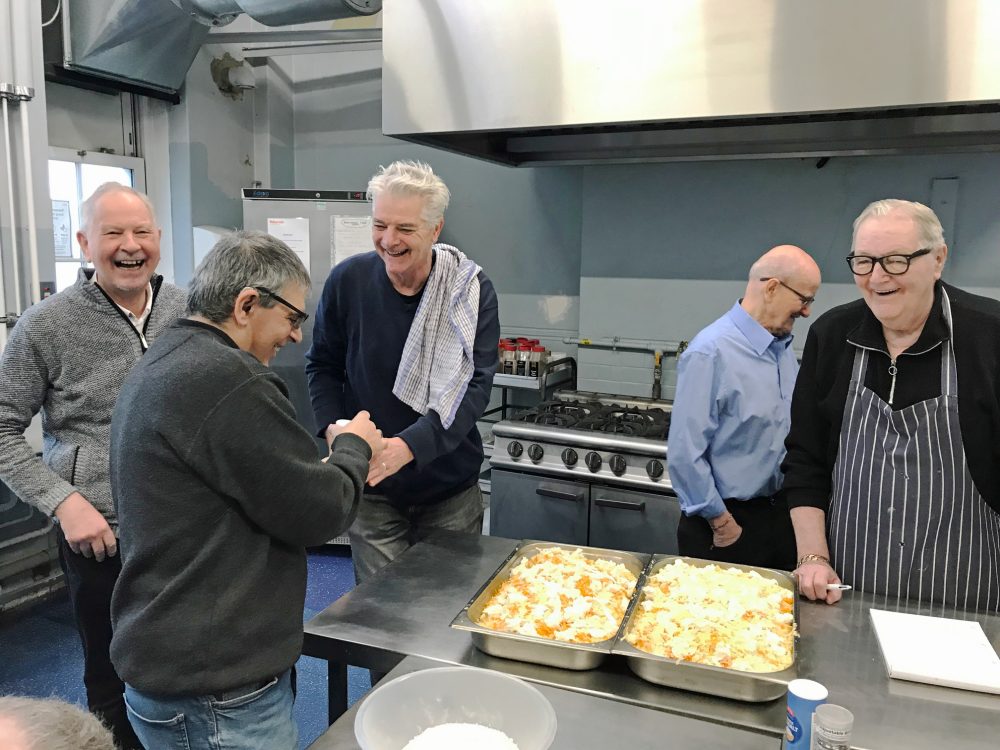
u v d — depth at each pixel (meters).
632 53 2.11
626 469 2.77
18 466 1.83
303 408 3.71
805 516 1.74
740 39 1.99
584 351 3.65
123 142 3.75
